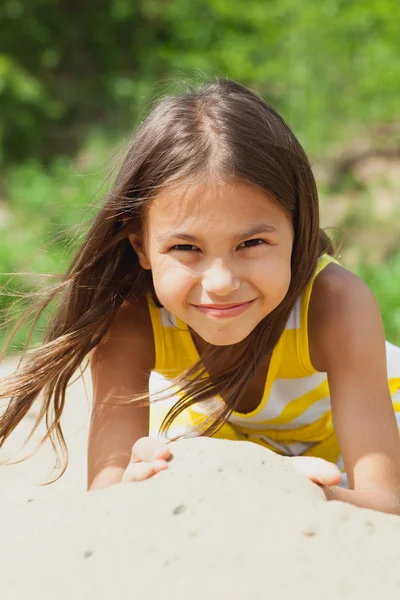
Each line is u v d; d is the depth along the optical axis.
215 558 1.53
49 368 2.58
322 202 9.08
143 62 12.30
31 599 1.49
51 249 7.34
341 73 10.33
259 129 2.24
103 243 2.46
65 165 10.58
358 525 1.63
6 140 11.23
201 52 11.20
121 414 2.52
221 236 2.12
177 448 1.97
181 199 2.14
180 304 2.21
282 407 2.69
